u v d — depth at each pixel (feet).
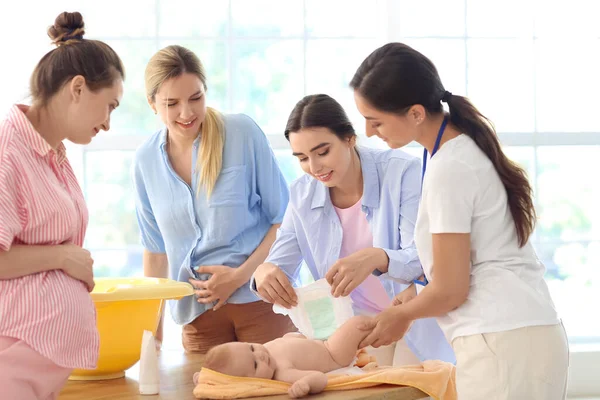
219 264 8.48
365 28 12.75
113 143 12.55
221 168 8.42
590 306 13.42
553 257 13.35
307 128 6.97
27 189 5.16
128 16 12.52
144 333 6.16
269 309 8.56
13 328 5.10
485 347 5.67
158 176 8.56
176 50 8.00
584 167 13.21
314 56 12.72
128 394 6.13
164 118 8.05
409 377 5.98
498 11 12.87
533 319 5.64
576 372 12.41
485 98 12.94
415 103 5.88
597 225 13.33
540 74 13.00
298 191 7.79
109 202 12.71
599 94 13.09
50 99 5.47
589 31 13.00
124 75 5.79
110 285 7.74
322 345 6.47
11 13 11.54
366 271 6.57
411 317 5.99
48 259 5.25
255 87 12.71
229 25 12.60
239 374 5.96
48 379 5.28
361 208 7.47
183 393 6.08
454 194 5.66
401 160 7.44
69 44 5.52
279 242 7.84
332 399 5.66
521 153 13.09
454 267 5.70
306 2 12.67
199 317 8.61
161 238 9.05
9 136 5.21
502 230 5.83
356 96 6.06
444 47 12.81
